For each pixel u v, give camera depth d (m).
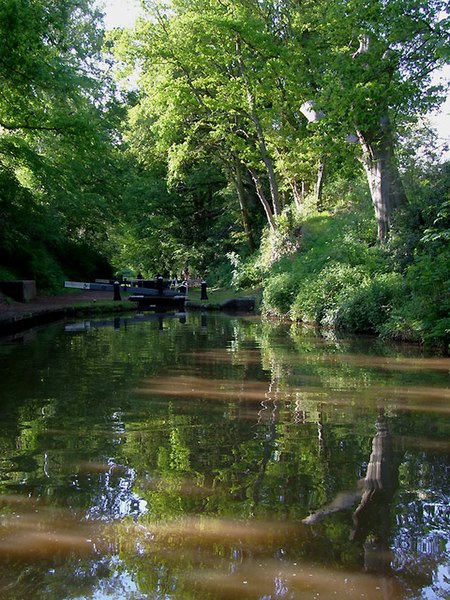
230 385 6.85
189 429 4.93
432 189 14.09
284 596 2.46
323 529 3.06
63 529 3.06
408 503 3.36
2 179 18.77
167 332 13.32
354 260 16.25
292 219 23.88
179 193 35.69
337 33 16.05
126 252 38.78
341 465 4.01
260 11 23.09
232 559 2.76
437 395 6.29
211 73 23.66
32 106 17.20
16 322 14.08
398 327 11.44
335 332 13.34
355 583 2.56
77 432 4.84
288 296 18.14
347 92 14.23
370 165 16.75
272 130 23.86
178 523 3.13
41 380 7.13
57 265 27.38
